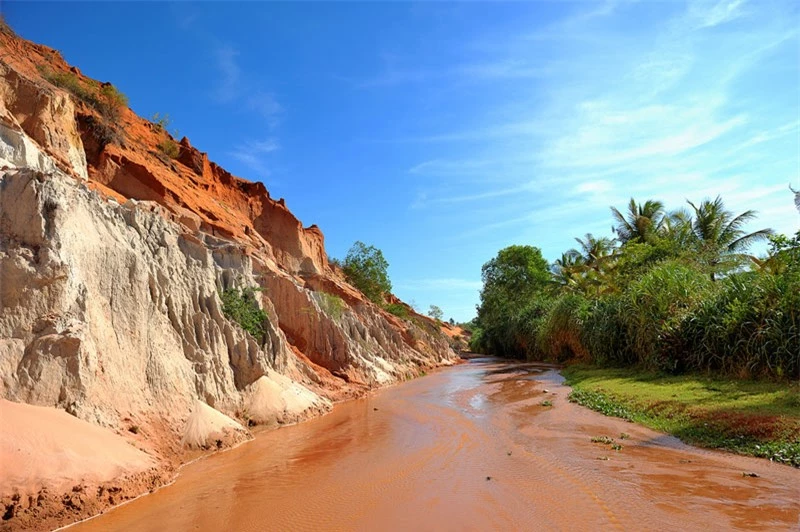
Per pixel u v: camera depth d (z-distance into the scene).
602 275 42.03
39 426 9.64
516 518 8.78
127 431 12.07
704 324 22.22
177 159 40.62
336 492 10.54
